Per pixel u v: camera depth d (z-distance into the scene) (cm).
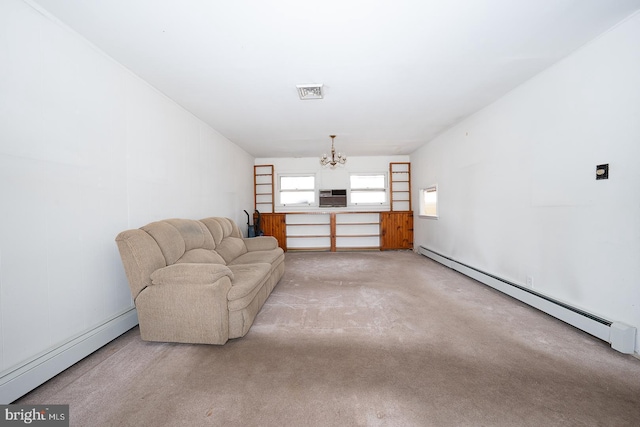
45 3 159
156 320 197
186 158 342
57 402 140
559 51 224
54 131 170
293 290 333
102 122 209
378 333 216
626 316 187
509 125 304
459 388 149
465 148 398
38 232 159
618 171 191
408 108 353
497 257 329
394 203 682
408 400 140
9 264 144
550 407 134
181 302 195
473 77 269
